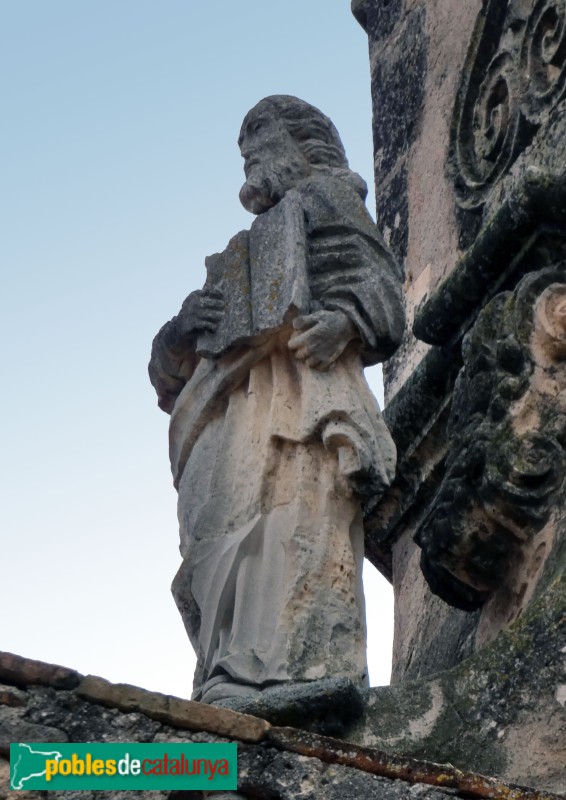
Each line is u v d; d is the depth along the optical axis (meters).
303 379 8.23
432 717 7.50
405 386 10.12
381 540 10.35
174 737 6.69
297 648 7.70
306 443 8.12
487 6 10.62
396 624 10.09
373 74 11.88
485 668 7.57
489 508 8.62
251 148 8.98
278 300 8.30
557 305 8.77
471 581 8.83
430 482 10.00
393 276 8.46
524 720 7.42
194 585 8.04
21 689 6.67
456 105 10.77
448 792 6.76
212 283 8.57
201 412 8.45
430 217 10.86
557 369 8.70
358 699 7.48
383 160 11.50
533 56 10.16
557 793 6.96
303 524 7.97
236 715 6.76
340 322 8.24
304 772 6.71
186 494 8.33
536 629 7.59
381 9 12.02
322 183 8.66
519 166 9.84
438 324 9.75
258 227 8.59
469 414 8.96
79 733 6.64
